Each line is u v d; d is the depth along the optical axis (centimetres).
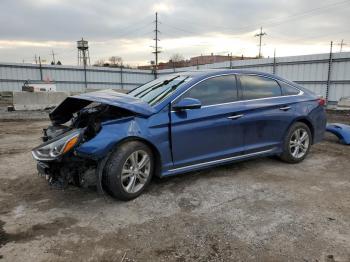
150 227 299
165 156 376
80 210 338
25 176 454
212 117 404
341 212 327
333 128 683
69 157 330
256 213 327
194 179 432
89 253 257
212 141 411
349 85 1644
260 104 452
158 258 249
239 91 443
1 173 468
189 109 377
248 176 446
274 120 467
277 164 505
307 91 528
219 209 337
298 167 490
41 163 352
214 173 458
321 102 536
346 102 1505
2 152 607
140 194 376
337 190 390
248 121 438
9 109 1496
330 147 632
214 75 427
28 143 703
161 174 379
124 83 3247
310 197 368
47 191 395
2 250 261
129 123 351
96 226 303
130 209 340
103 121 365
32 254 256
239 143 438
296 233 284
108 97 386
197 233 287
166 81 451
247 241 272
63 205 352
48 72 2814
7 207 348
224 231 290
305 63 1839
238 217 318
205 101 408
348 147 633
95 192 389
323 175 450
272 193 381
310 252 254
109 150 336
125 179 359
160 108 373
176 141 381
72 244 271
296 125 500
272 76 489
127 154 346
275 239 275
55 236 284
